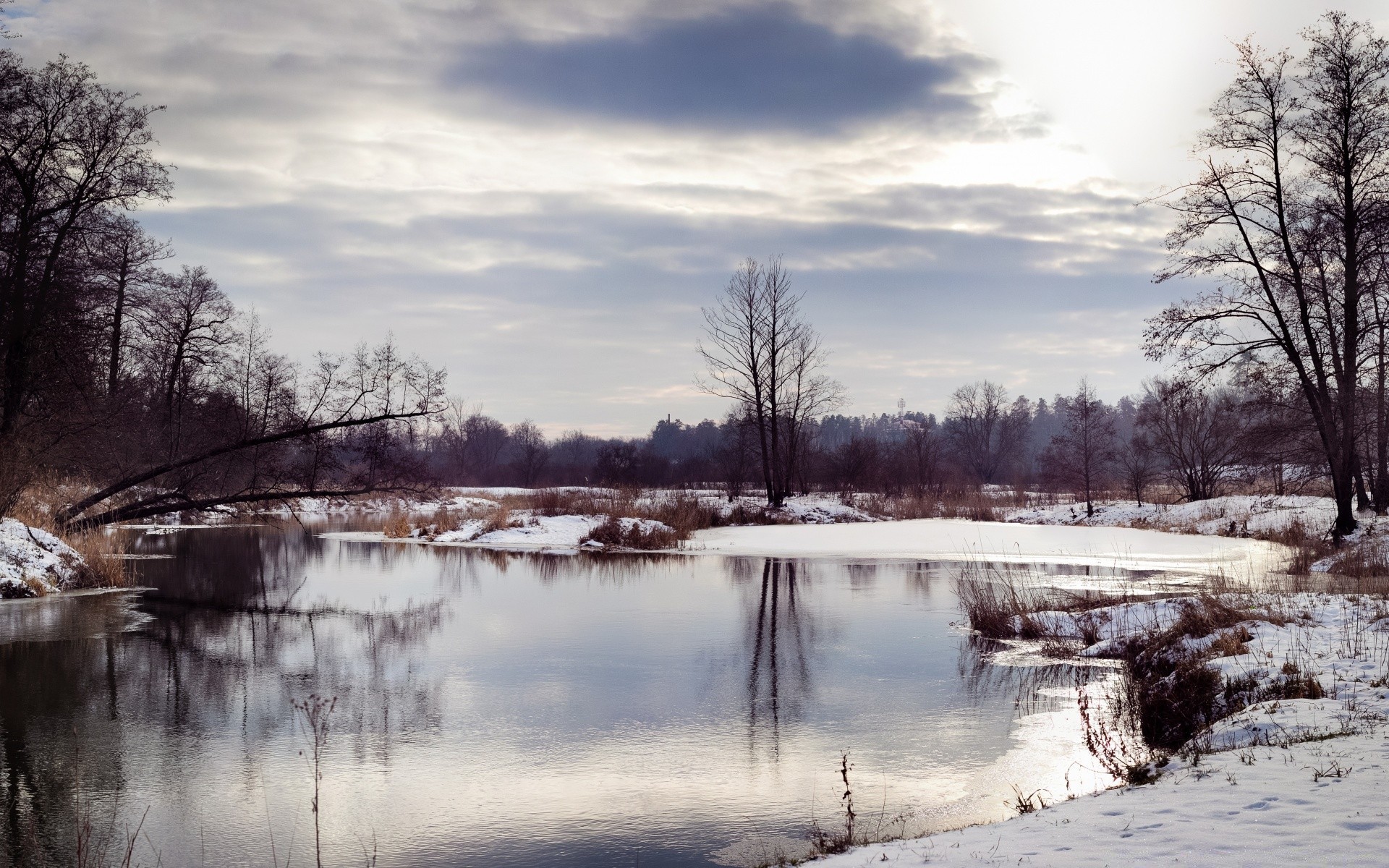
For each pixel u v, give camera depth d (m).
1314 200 26.78
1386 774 6.41
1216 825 5.69
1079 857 5.30
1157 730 10.41
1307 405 28.41
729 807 8.49
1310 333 27.11
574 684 13.21
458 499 57.84
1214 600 14.26
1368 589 17.48
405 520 40.59
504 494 67.06
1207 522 43.38
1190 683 10.74
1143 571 25.14
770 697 12.46
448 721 11.41
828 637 16.61
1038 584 22.47
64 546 23.22
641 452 79.00
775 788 8.96
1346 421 27.45
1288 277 27.09
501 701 12.34
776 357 51.59
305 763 9.88
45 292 27.08
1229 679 10.27
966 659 14.74
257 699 12.52
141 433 32.53
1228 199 27.52
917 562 29.20
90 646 16.05
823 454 68.69
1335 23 26.06
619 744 10.46
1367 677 9.60
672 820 8.20
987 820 7.85
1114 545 33.56
